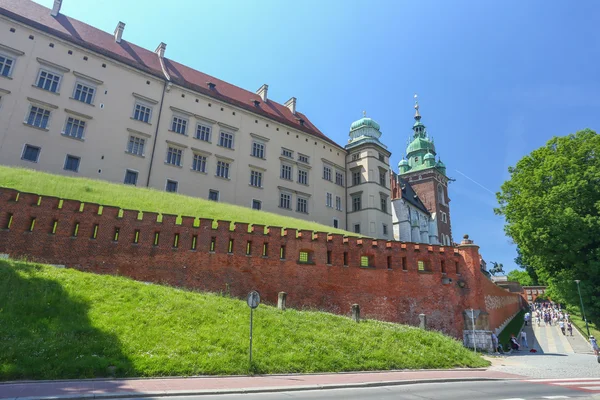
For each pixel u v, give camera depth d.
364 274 27.33
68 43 39.66
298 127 57.34
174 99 46.28
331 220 57.94
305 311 22.30
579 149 38.84
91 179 36.25
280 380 13.31
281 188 52.88
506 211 42.84
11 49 36.25
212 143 47.91
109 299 17.06
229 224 25.19
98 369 12.05
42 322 14.07
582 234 34.97
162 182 43.03
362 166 60.91
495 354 26.69
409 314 27.22
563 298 38.88
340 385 12.87
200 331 16.16
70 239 21.77
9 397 9.07
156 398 10.07
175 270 23.14
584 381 15.88
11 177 28.23
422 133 106.44
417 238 78.00
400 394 11.88
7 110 35.12
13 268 17.38
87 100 40.19
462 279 29.59
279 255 25.80
